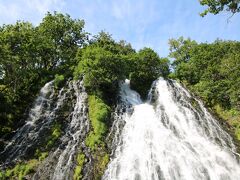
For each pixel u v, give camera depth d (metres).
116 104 31.20
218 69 35.78
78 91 31.81
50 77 35.09
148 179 21.61
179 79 41.09
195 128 28.97
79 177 21.00
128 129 27.44
